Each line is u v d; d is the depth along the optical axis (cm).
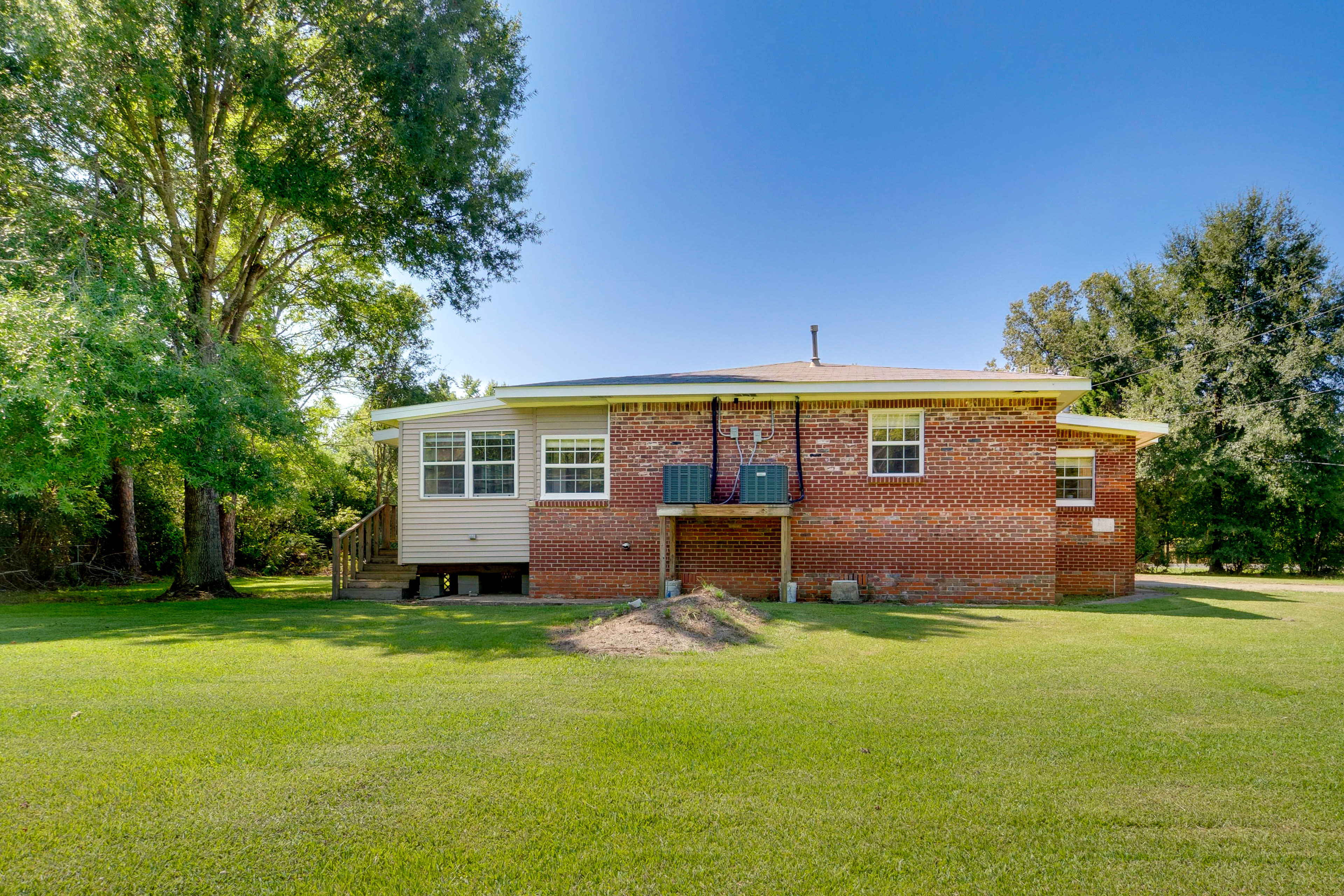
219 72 1362
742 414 1271
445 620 925
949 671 618
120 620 971
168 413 1070
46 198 1177
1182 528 2517
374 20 1337
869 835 313
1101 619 927
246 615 1032
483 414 1347
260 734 440
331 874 279
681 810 336
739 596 1249
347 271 2102
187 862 288
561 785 364
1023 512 1205
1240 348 2400
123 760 395
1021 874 281
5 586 1691
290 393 2050
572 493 1311
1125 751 416
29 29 1092
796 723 465
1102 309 3192
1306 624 911
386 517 1634
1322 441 2255
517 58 1625
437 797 349
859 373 1429
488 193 1666
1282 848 301
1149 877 279
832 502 1241
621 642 714
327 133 1375
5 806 337
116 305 1080
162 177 1503
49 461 1040
